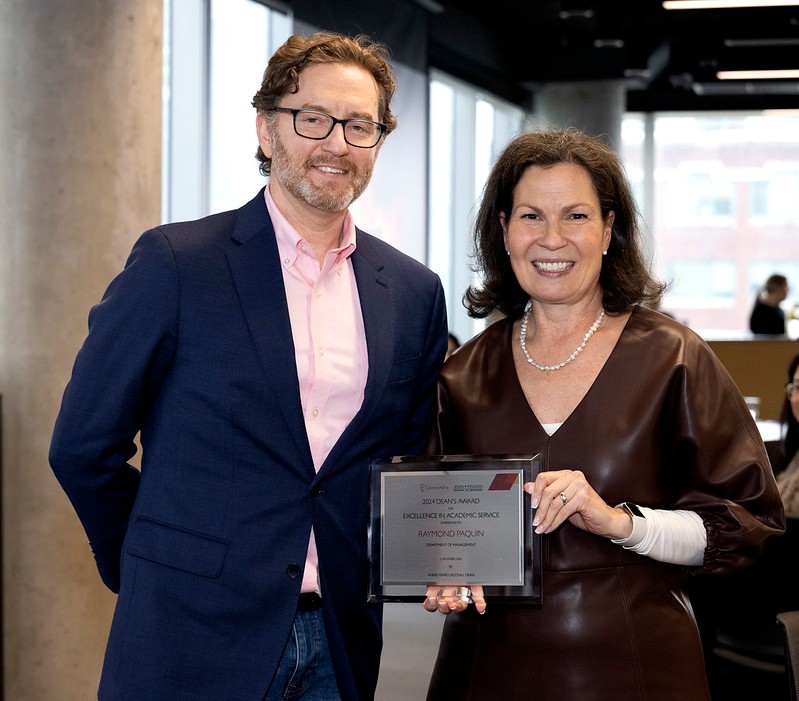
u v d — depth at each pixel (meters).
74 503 2.09
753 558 1.94
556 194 2.03
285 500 2.01
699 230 12.45
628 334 2.06
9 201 3.75
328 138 2.05
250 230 2.12
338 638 2.05
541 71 11.18
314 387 2.08
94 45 3.79
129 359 2.00
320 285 2.15
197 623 1.96
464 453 2.10
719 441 1.99
